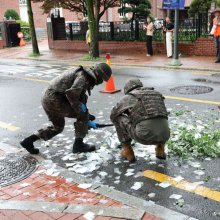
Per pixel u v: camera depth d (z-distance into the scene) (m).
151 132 4.44
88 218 3.57
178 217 3.56
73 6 22.64
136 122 4.50
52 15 24.42
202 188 4.18
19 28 28.31
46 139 5.41
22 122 7.36
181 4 13.41
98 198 3.99
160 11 35.03
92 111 7.84
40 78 12.80
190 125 6.24
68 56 20.02
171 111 7.42
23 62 18.88
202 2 24.38
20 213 3.72
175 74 12.28
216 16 13.98
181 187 4.24
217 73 12.10
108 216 3.59
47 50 24.19
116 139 5.82
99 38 21.80
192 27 17.27
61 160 5.22
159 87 10.06
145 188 4.27
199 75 11.82
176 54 14.09
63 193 4.15
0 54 23.62
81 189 4.23
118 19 37.16
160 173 4.61
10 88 11.16
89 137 6.05
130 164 4.92
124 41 20.44
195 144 5.29
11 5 37.94
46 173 4.72
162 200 3.99
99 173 4.72
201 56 16.59
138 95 4.57
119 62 16.22
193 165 4.76
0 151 5.68
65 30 24.41
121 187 4.34
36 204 3.89
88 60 17.66
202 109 7.47
